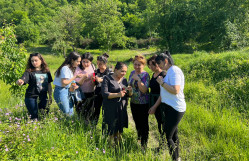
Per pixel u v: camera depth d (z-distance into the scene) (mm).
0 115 4152
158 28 26109
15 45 5992
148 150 3410
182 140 3904
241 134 3764
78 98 4277
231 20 22219
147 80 3756
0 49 5656
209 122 4340
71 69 4145
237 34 20500
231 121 4215
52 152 2844
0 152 2775
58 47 32750
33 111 4156
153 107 3568
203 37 23500
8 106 5227
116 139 3783
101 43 30547
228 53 9016
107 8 30688
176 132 3395
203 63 8758
